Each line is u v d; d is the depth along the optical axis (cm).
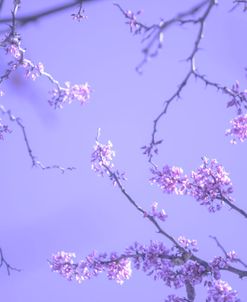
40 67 964
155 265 930
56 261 979
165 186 959
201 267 923
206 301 924
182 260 905
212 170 959
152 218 916
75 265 977
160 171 959
